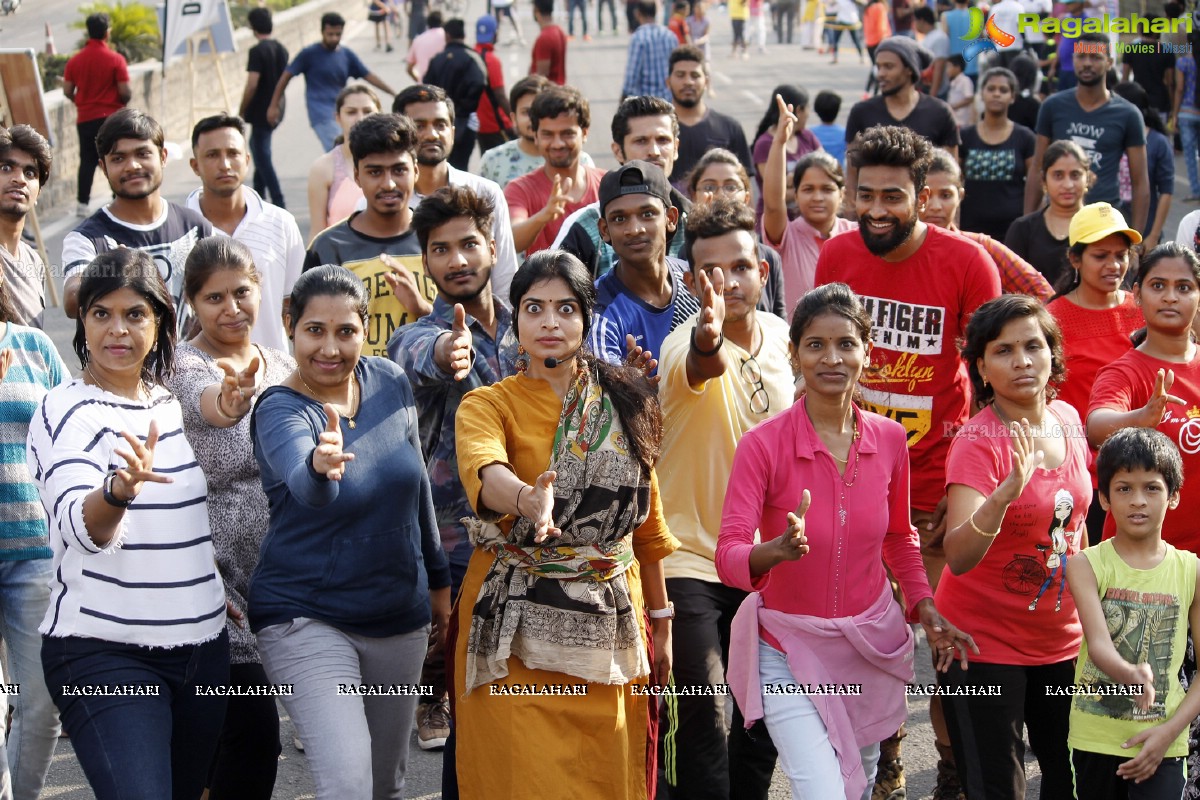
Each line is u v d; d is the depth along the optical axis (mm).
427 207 5293
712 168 7363
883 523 4441
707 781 4727
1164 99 16484
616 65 29859
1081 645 4531
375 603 4402
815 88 25984
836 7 30656
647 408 4238
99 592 4129
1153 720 4469
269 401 4363
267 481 4367
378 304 6137
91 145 15328
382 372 4586
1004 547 4566
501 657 4102
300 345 4324
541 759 4137
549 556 4168
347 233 6258
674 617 4832
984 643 4586
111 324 4207
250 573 4652
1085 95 9969
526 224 7188
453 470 5324
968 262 5754
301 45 30188
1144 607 4477
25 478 4918
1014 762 4586
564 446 4156
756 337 5184
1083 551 4559
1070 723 4609
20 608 4930
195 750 4316
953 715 4621
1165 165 10344
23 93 13867
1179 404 5223
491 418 4215
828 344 4340
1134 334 5609
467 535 5367
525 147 9156
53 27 22344
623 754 4270
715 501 4973
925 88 17578
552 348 4168
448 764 4684
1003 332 4602
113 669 4109
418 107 7094
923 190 5723
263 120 15430
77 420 4207
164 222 6453
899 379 5887
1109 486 4477
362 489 4344
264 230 6773
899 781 5188
